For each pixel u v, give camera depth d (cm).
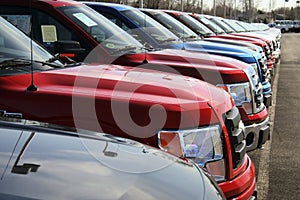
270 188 530
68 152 232
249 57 763
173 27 911
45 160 216
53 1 537
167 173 236
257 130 557
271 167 604
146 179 220
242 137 368
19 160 212
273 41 1847
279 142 728
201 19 1420
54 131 266
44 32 517
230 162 337
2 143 230
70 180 201
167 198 209
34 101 311
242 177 351
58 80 339
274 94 1238
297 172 586
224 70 538
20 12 524
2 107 312
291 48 3584
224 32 1488
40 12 523
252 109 555
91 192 195
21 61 369
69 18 518
